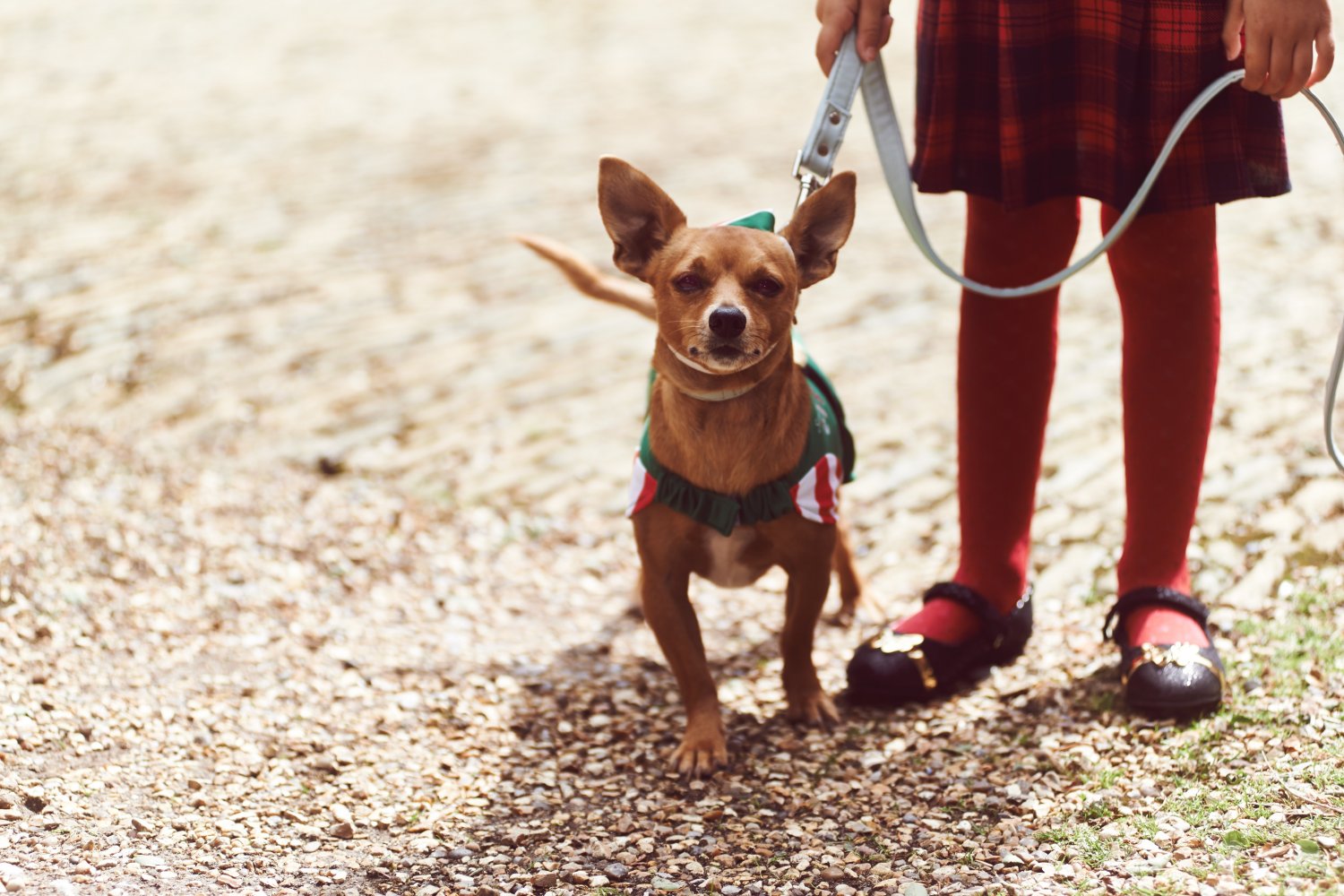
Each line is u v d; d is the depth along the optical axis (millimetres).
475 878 2408
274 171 8289
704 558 3006
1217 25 2721
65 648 3311
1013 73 2852
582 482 4656
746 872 2412
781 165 8234
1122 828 2447
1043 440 3279
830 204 2924
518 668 3438
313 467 4746
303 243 7039
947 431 4855
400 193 7895
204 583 3811
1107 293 6121
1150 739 2793
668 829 2600
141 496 4344
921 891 2289
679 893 2334
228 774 2807
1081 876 2291
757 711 3182
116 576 3764
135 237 7035
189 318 6004
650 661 3496
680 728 3102
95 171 8195
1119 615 3117
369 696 3234
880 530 4234
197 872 2379
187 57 11586
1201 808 2461
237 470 4664
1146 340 3014
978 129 2988
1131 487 3104
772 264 2797
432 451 4883
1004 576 3264
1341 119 8617
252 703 3148
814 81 10719
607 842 2545
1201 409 3008
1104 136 2820
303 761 2891
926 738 2949
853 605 3730
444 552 4203
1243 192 2793
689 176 8039
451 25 13172
